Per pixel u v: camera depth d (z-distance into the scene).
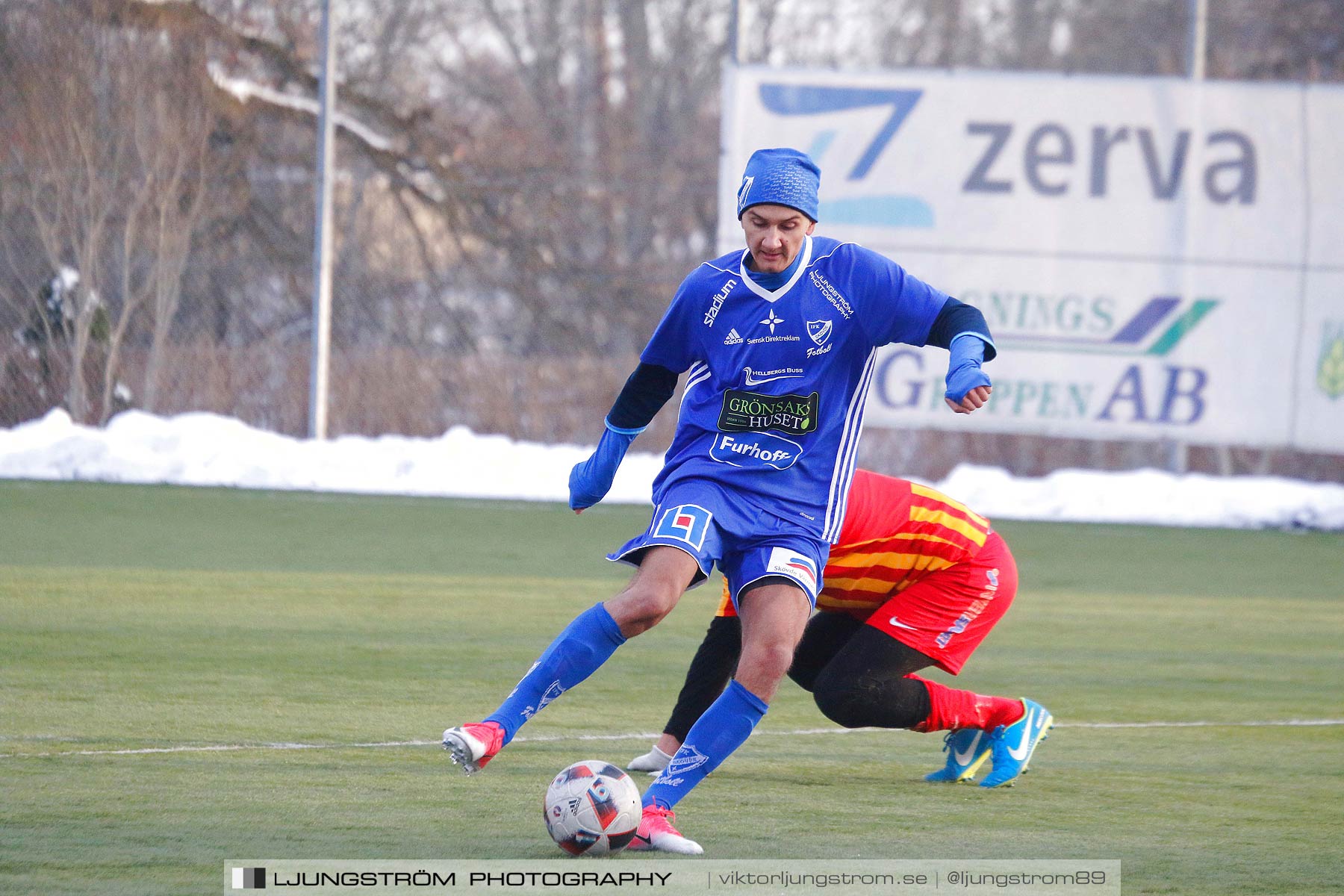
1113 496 47.59
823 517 13.88
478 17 73.12
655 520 13.65
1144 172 46.03
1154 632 27.91
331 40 46.53
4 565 29.20
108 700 18.53
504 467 47.66
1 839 12.24
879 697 15.68
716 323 14.05
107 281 48.84
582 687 20.94
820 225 46.00
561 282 59.31
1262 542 42.94
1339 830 14.31
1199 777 16.73
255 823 13.10
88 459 44.44
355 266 57.97
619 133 76.44
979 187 45.88
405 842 12.64
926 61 68.50
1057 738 18.80
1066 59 67.75
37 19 48.38
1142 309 46.16
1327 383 46.34
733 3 45.59
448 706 19.05
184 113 49.88
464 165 59.12
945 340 13.77
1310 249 46.22
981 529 16.17
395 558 33.09
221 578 29.09
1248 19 63.03
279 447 47.22
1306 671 24.42
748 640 13.20
